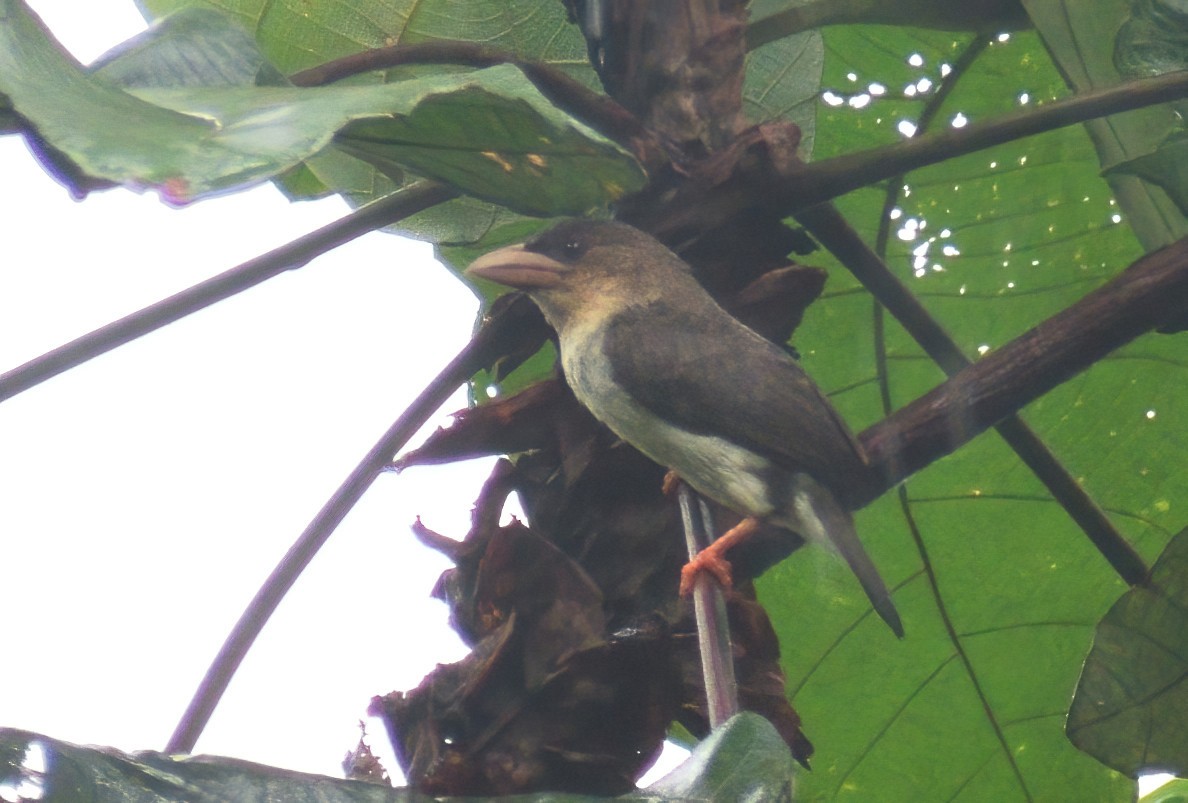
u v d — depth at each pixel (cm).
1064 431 796
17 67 344
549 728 462
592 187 495
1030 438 623
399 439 582
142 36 443
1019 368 538
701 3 587
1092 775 793
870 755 808
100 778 341
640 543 512
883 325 805
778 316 570
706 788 380
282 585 554
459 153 482
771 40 647
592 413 533
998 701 802
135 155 318
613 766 457
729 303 569
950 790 805
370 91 382
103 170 312
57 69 357
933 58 809
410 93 377
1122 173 544
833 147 838
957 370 630
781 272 569
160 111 352
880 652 805
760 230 572
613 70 594
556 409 533
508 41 748
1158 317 531
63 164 345
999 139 548
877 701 807
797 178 554
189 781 355
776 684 524
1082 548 791
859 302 802
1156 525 805
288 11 746
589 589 481
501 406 534
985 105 823
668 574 511
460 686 468
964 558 795
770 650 529
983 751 803
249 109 362
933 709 805
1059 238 812
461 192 509
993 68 805
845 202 804
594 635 474
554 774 457
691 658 488
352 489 571
